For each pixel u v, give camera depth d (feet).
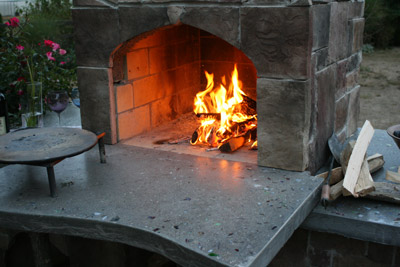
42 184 7.47
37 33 16.72
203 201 6.70
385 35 36.27
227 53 11.98
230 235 5.70
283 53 7.30
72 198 6.89
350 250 7.39
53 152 6.81
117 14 8.50
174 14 8.00
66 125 11.60
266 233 5.74
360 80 26.14
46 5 24.63
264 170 7.93
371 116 19.11
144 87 10.29
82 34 8.96
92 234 6.26
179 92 11.80
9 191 7.22
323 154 8.67
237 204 6.58
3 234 8.25
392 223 6.64
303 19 6.98
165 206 6.55
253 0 7.31
